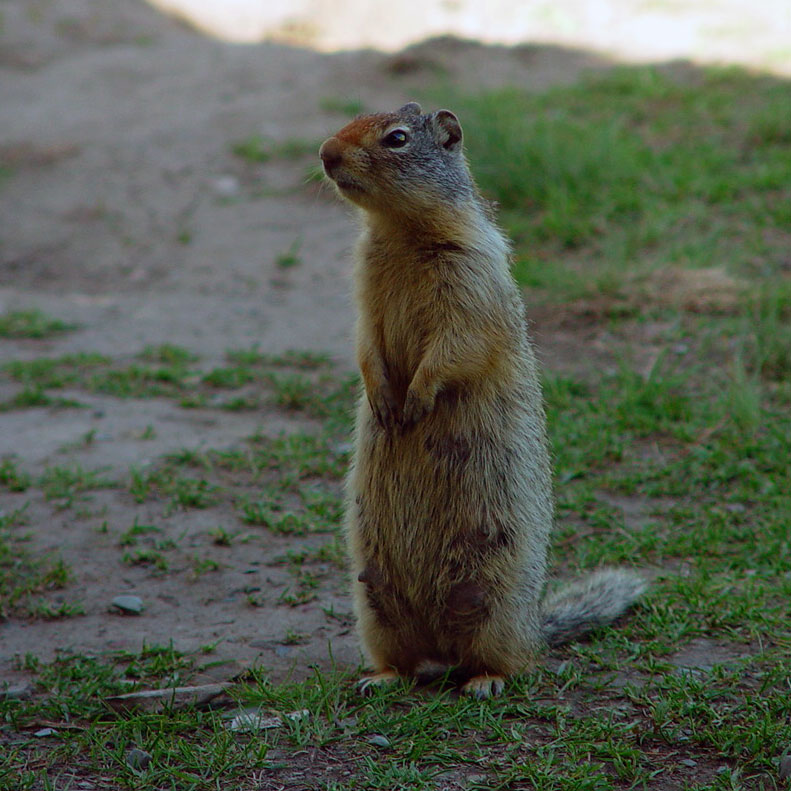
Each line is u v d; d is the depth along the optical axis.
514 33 29.52
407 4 33.00
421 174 7.34
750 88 22.70
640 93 22.81
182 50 29.97
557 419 11.99
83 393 13.70
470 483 7.23
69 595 8.77
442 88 23.19
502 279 7.42
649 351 13.71
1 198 21.92
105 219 21.00
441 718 6.64
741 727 6.43
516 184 18.77
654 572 9.01
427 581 7.34
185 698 6.93
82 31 31.97
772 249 16.16
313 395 13.30
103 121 25.39
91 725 6.73
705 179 18.34
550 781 5.90
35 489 10.78
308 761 6.22
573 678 7.19
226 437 12.18
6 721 6.79
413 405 7.14
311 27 33.19
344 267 18.62
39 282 18.98
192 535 9.83
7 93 27.80
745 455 10.97
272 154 22.69
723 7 29.17
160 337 16.02
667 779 6.02
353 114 22.73
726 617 7.97
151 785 6.01
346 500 7.77
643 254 16.55
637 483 10.72
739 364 12.32
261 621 8.35
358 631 7.60
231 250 19.58
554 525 9.67
